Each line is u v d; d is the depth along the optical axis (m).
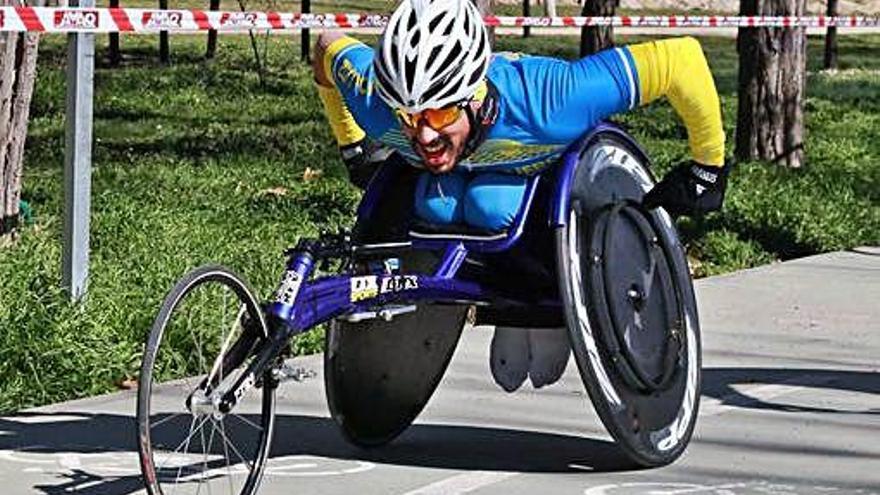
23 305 9.12
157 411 8.59
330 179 17.77
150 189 16.16
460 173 7.42
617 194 7.55
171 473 7.45
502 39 45.28
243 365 6.58
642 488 7.45
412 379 8.00
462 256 7.34
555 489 7.42
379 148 7.81
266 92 30.16
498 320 7.59
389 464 7.83
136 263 11.27
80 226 9.56
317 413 8.81
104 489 7.24
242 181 17.30
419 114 6.93
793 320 11.98
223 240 12.85
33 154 19.38
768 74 20.48
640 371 7.43
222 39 42.47
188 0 46.03
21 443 7.98
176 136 22.28
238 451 7.86
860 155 23.48
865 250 15.62
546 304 7.48
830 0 43.53
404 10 6.94
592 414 8.91
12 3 10.82
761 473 7.77
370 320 7.51
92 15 9.05
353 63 7.43
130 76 31.50
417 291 7.14
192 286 6.41
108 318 9.57
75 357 9.02
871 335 11.48
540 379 7.91
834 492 7.47
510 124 7.16
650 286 7.61
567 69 7.23
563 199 7.19
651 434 7.56
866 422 8.87
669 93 7.33
